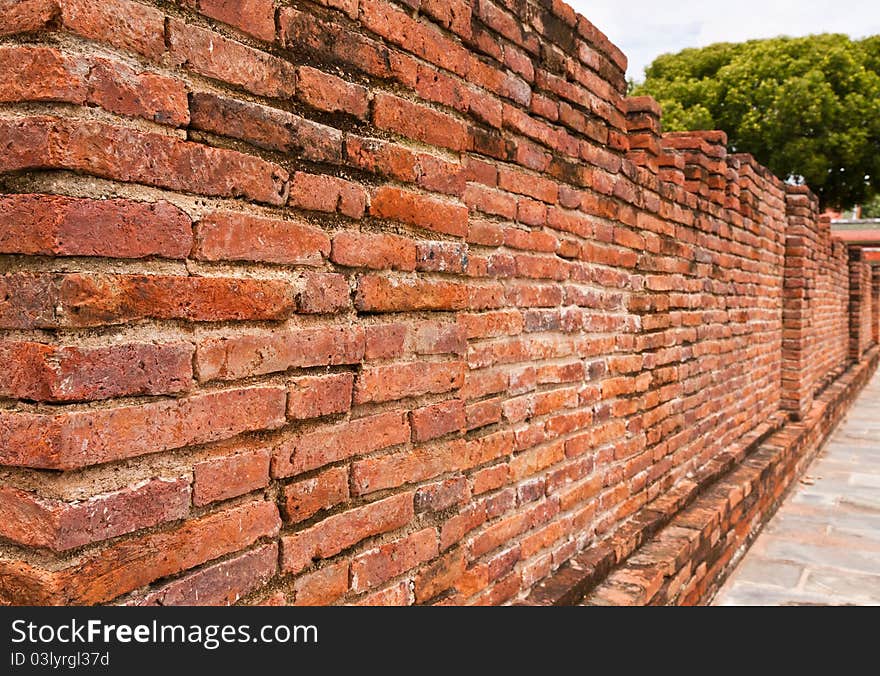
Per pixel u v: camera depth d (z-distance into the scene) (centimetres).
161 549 129
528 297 284
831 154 1836
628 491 379
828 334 1111
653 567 337
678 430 456
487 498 260
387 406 178
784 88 1792
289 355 151
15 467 117
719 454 548
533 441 288
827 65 1822
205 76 134
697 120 1825
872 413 1170
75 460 115
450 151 199
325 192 158
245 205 142
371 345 172
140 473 125
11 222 115
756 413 675
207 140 135
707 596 423
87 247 116
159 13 127
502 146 264
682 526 403
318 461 159
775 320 745
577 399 323
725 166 525
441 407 195
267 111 146
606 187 344
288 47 150
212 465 137
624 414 373
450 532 200
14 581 118
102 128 118
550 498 302
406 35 182
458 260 201
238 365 140
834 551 522
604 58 339
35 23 114
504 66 263
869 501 649
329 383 161
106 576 121
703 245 495
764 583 462
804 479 727
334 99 161
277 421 149
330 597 163
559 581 295
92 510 118
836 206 2012
